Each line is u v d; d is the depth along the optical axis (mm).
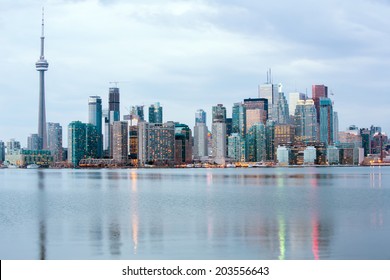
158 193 181875
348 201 140500
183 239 71438
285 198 153875
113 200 150000
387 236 72812
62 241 70375
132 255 60219
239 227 84938
